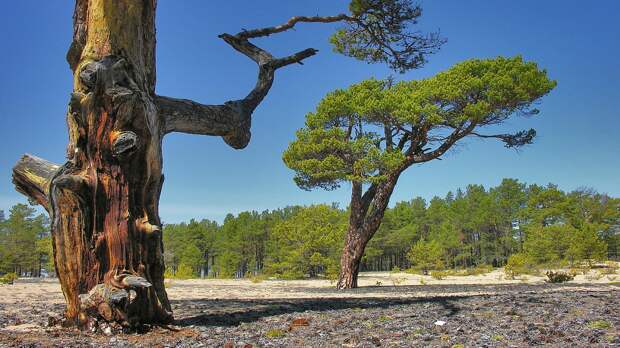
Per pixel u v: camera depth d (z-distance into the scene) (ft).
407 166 61.87
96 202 16.93
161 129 19.16
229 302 32.48
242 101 24.45
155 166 18.30
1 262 177.68
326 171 60.95
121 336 16.08
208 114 21.58
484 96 57.21
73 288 16.97
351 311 24.93
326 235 136.77
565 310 23.93
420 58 35.22
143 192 17.85
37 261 190.19
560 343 15.65
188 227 241.35
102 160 17.06
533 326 18.99
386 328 18.89
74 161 17.16
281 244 149.69
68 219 16.81
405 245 211.61
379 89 62.90
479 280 89.10
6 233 187.32
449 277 108.27
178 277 130.21
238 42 26.63
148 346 14.66
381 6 31.53
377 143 61.57
